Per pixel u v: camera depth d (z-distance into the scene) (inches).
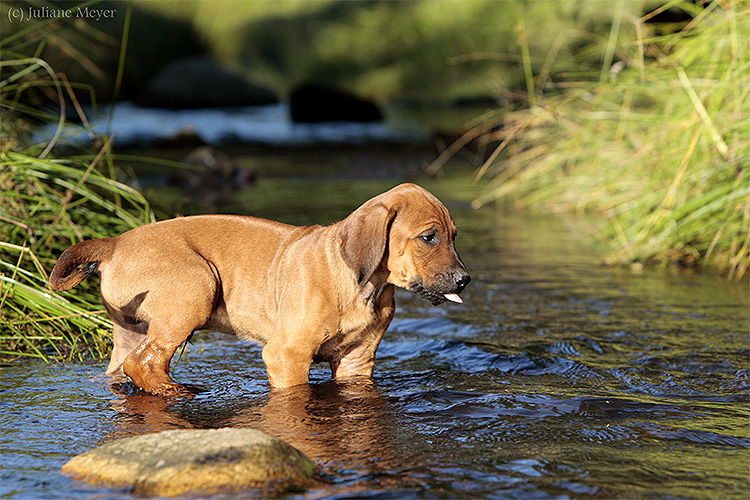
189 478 133.1
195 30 1314.0
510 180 562.6
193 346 231.0
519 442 158.2
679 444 157.9
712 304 276.4
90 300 240.5
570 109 453.4
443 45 1309.1
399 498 131.9
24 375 200.8
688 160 319.6
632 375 204.8
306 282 187.9
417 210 183.6
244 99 1139.3
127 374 189.8
